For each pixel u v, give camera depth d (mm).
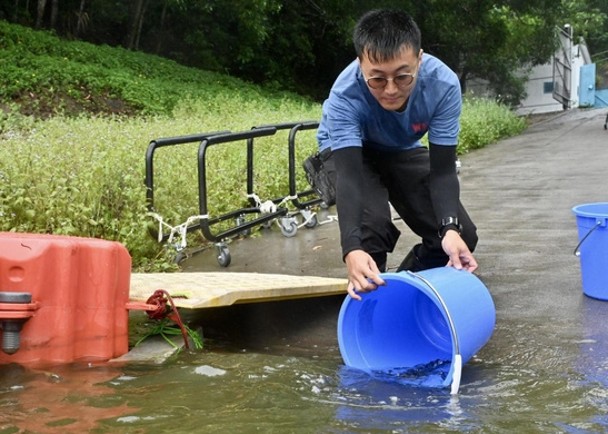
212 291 4230
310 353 4141
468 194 9586
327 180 5141
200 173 6324
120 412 3072
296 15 25219
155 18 22906
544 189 9586
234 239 7508
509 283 5328
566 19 32156
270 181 8586
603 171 10930
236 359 3885
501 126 19047
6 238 3695
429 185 4262
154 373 3613
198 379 3523
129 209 6461
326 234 7527
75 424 2936
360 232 3686
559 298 4910
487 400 3215
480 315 3609
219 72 23000
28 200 6008
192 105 15320
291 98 21969
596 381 3434
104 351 3824
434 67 3965
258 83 24547
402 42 3480
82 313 3807
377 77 3545
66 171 6594
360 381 3500
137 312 4742
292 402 3201
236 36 23984
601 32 47500
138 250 6441
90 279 3814
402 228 7508
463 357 3416
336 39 26547
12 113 11711
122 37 22781
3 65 14625
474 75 29359
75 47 17500
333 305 5082
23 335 3674
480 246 6496
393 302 4051
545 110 32438
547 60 30469
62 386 3391
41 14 19875
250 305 4918
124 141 8117
